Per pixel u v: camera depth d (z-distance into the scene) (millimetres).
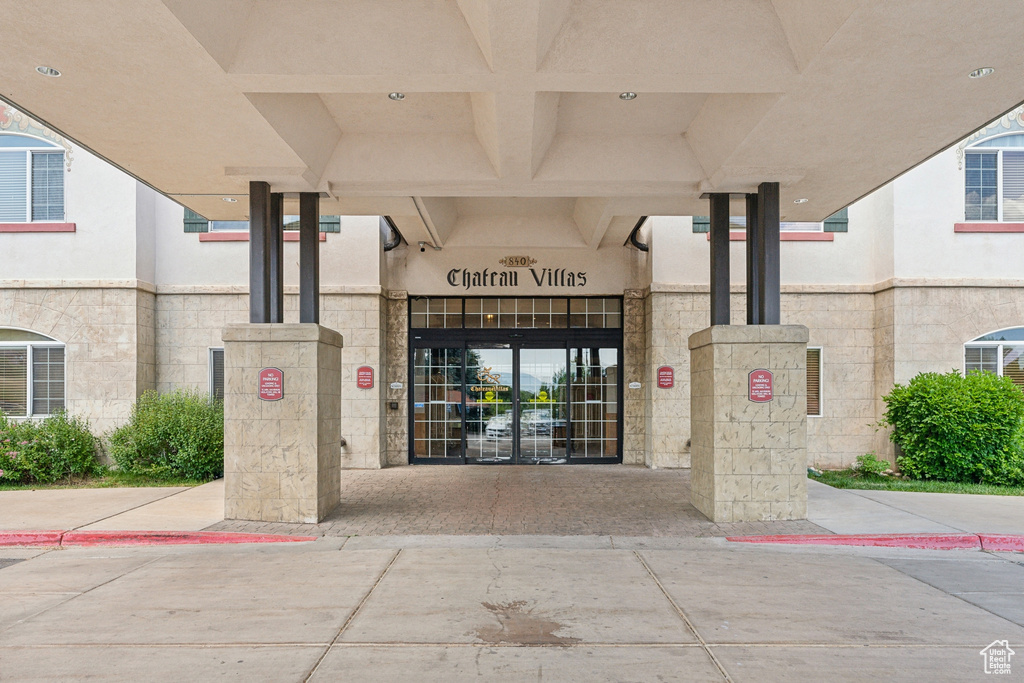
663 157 8875
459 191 9188
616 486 10945
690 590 5871
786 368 8477
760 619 5141
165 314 13359
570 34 5883
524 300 14062
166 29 5188
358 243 13250
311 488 8344
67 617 5203
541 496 10070
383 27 5859
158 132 7297
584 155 8836
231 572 6461
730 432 8414
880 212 13203
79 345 12602
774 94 6562
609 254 14016
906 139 7590
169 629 4934
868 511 8836
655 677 4113
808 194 9688
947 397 11109
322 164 8734
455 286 13930
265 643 4664
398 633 4852
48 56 5637
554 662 4340
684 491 10484
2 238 12688
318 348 8477
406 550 7293
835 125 7180
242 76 5984
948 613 5289
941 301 12648
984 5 4992
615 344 14055
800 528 7961
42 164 12820
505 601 5570
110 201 12703
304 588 5934
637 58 5906
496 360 14031
